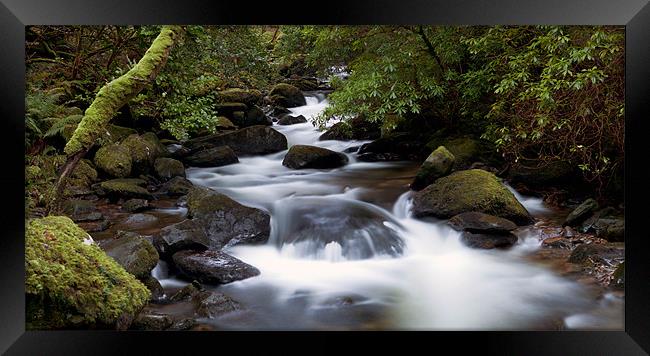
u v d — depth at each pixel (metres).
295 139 8.95
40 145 5.06
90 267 2.43
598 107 4.93
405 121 7.93
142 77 4.19
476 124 7.11
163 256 3.77
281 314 3.16
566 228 4.58
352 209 5.07
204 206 4.45
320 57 7.36
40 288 2.17
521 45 5.70
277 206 5.23
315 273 3.98
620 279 3.47
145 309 3.08
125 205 5.36
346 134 8.59
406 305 3.34
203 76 6.58
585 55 4.06
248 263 4.14
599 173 5.09
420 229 4.82
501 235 4.49
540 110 5.00
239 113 9.23
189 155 7.42
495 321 3.12
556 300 3.40
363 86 6.07
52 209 3.79
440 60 6.58
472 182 4.98
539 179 5.77
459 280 3.81
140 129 7.51
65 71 6.71
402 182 6.23
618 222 4.38
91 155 6.39
